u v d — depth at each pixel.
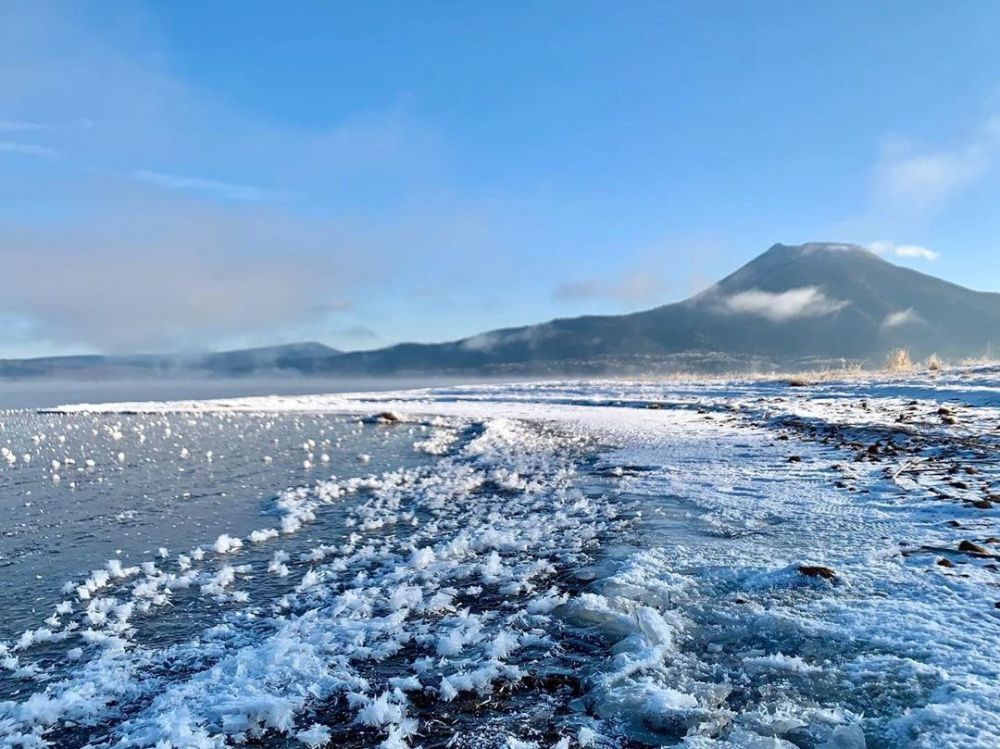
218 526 9.08
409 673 4.30
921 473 9.16
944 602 4.60
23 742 3.66
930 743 2.96
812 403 21.16
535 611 5.28
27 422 29.48
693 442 15.38
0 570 7.21
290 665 4.39
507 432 20.42
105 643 5.09
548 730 3.52
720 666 4.05
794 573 5.39
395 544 7.77
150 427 26.50
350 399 43.62
